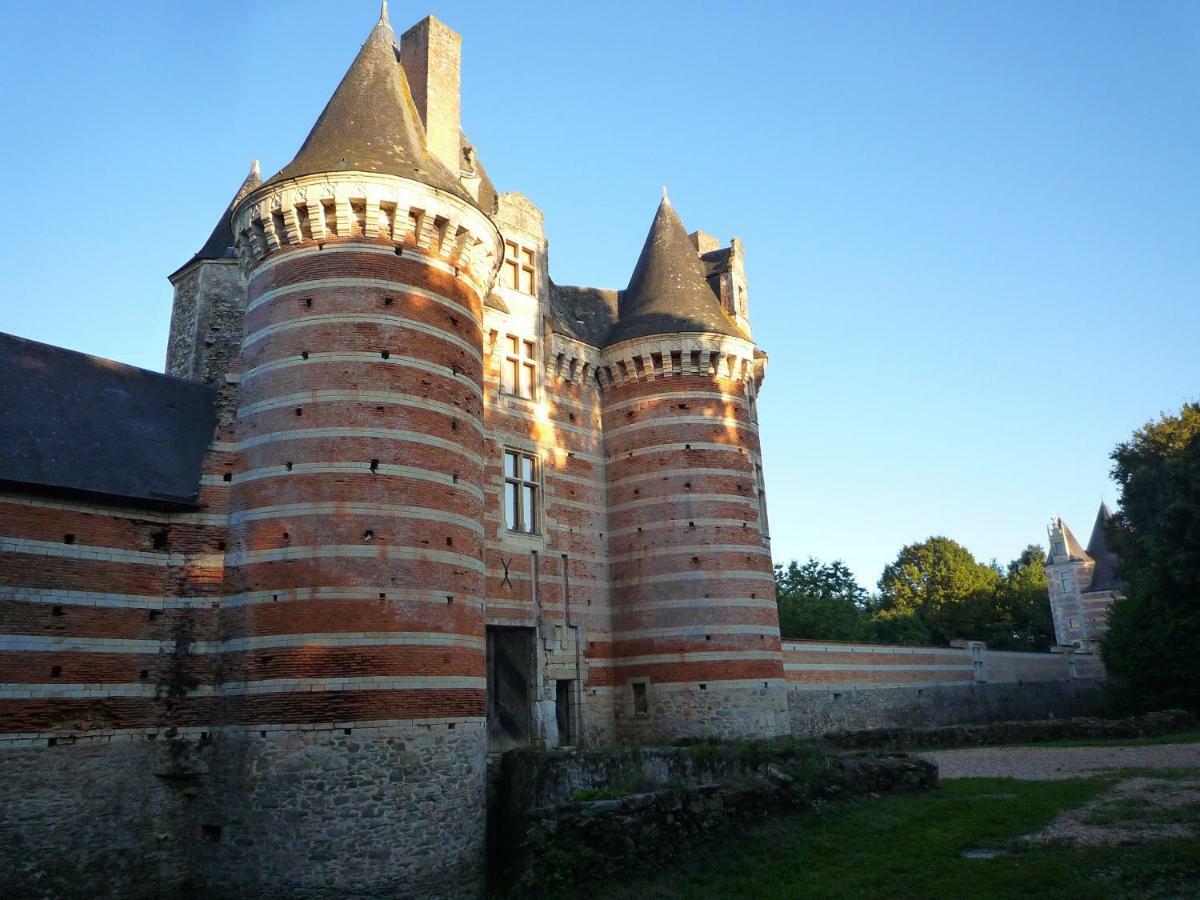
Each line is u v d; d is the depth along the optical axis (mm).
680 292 33688
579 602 30141
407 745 18688
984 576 84312
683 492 30938
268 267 21766
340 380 20375
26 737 17000
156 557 19641
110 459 19359
